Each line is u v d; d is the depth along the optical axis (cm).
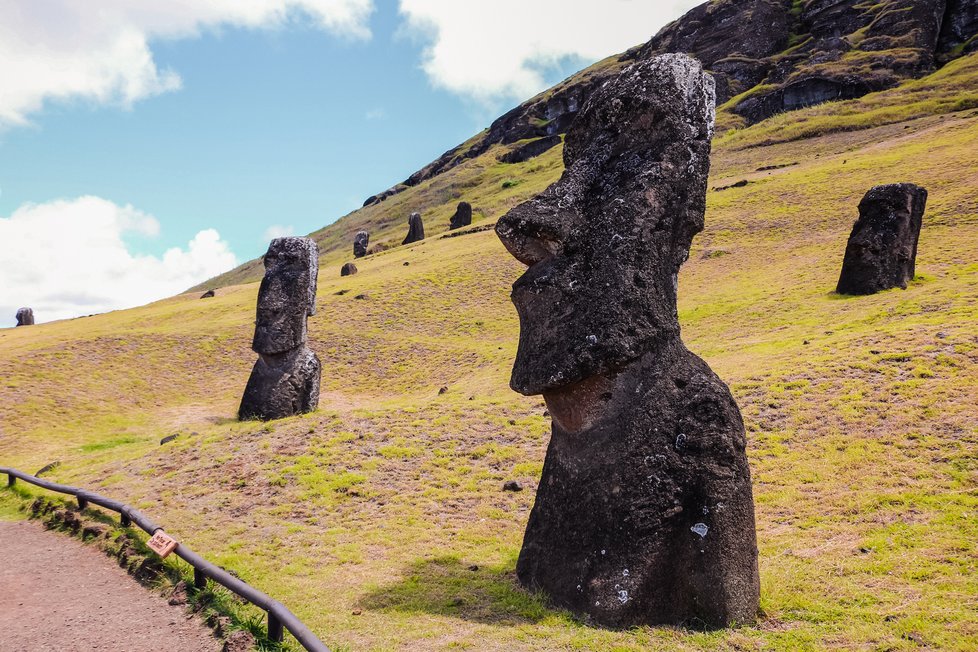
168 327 3241
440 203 10762
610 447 709
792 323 2142
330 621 689
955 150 3966
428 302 3503
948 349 1379
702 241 3588
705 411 703
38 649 668
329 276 4797
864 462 1048
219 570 751
